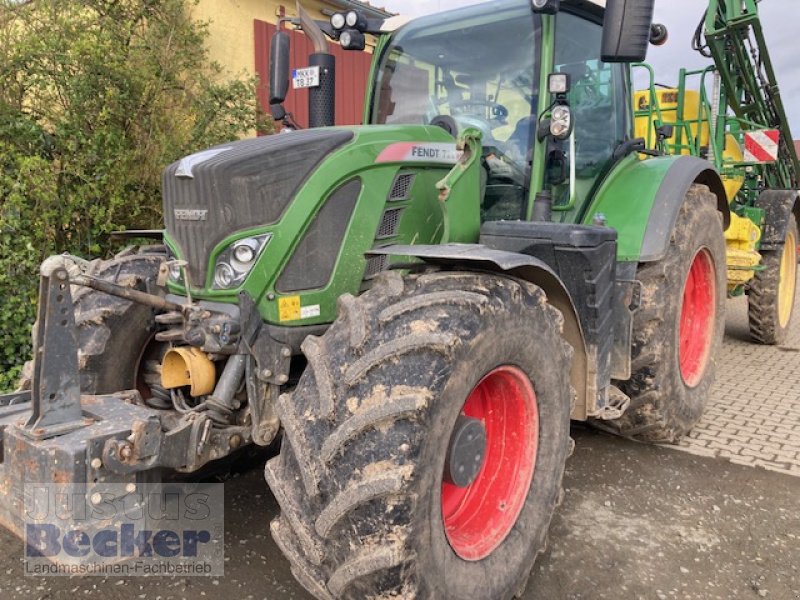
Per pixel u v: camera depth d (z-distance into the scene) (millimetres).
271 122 7035
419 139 2809
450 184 2633
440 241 2910
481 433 2279
